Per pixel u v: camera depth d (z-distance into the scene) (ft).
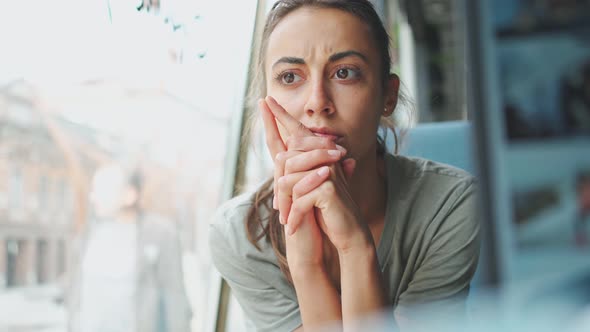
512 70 0.98
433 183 3.04
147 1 4.36
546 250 0.87
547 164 0.92
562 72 0.96
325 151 2.54
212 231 3.18
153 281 7.00
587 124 0.92
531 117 0.97
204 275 6.91
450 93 9.77
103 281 7.05
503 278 0.87
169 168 6.81
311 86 2.58
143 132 6.84
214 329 5.46
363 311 2.55
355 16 2.61
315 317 2.67
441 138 4.04
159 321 6.93
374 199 2.96
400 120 3.59
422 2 8.55
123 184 7.07
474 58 1.00
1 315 6.85
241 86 4.91
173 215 7.06
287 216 2.67
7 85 5.82
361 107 2.62
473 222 2.97
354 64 2.59
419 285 3.03
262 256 3.04
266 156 3.82
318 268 2.70
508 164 0.96
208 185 6.33
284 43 2.59
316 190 2.56
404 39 9.59
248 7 4.51
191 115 6.23
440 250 2.98
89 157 7.06
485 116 0.99
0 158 6.81
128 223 7.20
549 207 0.90
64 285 7.04
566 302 0.49
